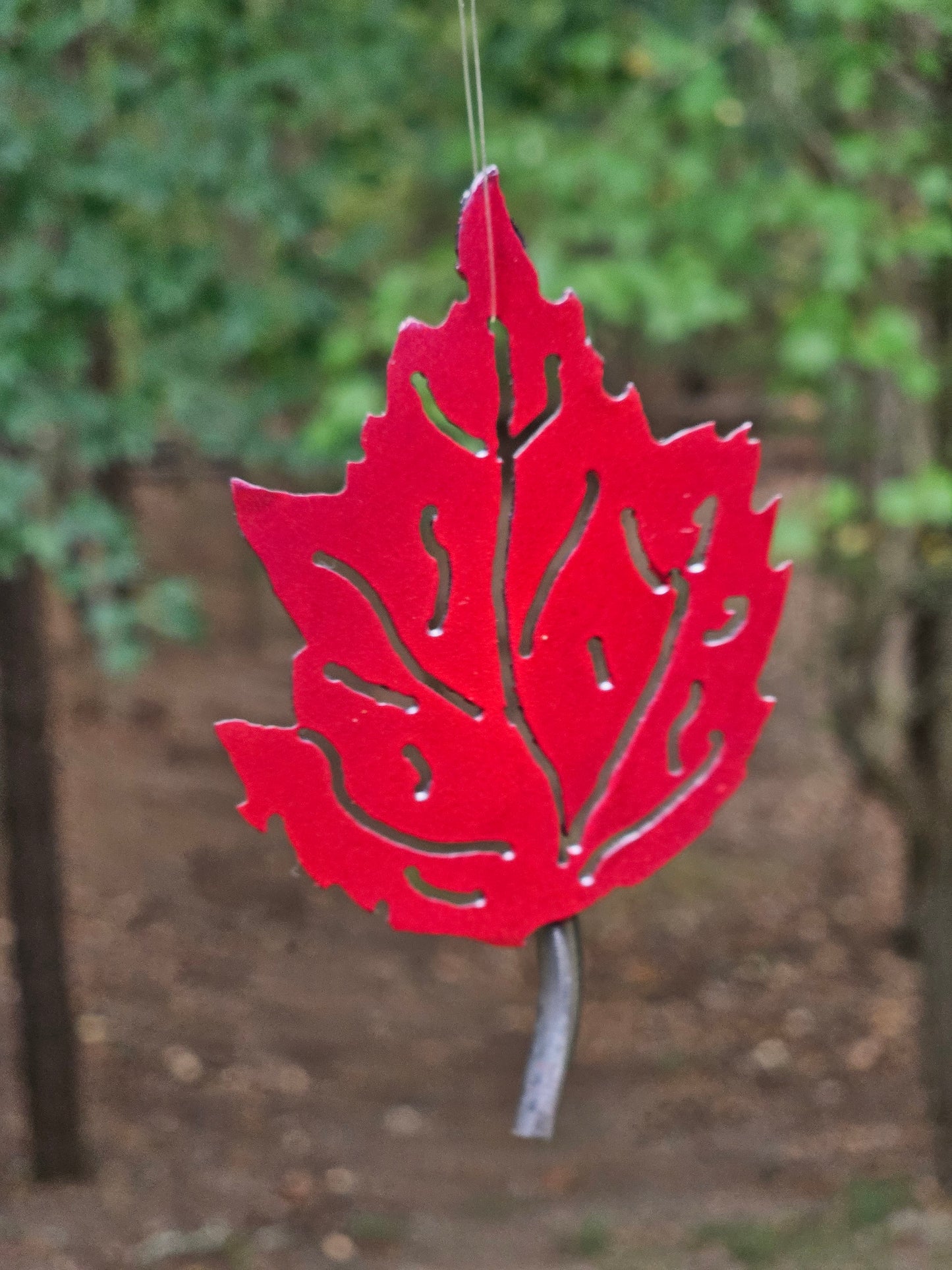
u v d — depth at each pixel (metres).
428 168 5.86
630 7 5.50
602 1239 7.09
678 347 7.55
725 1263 6.61
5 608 6.87
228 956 10.73
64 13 4.77
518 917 1.46
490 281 1.38
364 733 1.41
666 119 5.60
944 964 7.34
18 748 7.03
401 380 1.38
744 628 1.49
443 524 1.40
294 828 1.41
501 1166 8.20
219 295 5.17
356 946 11.27
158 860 12.02
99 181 4.84
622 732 1.47
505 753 1.44
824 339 4.96
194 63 5.05
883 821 13.09
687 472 1.46
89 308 5.02
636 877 1.49
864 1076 9.29
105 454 5.04
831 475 7.50
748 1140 8.47
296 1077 9.15
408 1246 7.11
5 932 9.77
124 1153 7.85
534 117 5.65
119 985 9.99
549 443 1.42
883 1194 7.39
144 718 14.59
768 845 12.84
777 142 5.54
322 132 6.08
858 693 7.72
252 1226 7.20
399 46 5.54
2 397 4.75
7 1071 8.46
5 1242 6.63
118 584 5.17
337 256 5.46
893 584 7.29
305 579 1.38
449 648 1.42
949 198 5.31
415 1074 9.44
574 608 1.45
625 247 5.36
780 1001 10.40
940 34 4.68
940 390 6.55
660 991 10.63
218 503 19.00
